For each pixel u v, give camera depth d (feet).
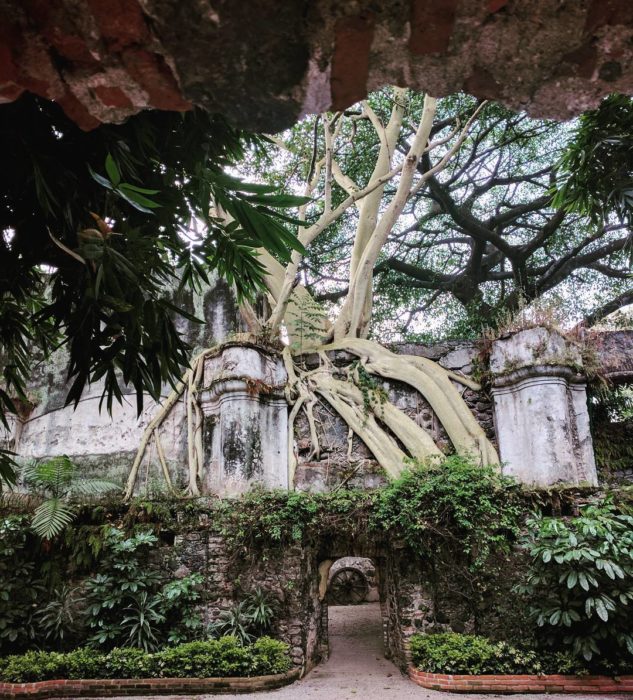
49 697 23.80
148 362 13.60
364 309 37.63
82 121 8.16
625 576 23.09
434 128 44.75
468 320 47.55
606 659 23.09
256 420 30.86
